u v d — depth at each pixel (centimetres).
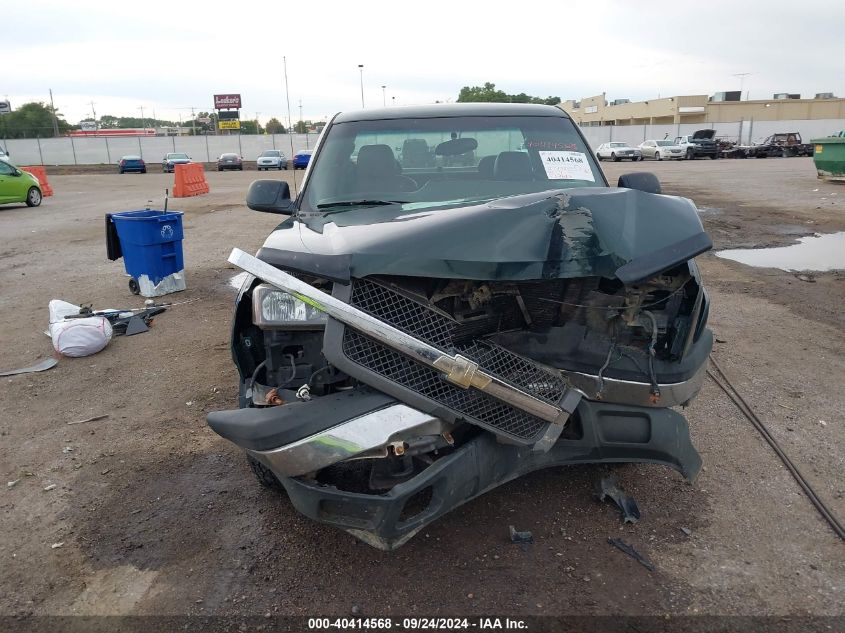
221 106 8625
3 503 356
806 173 2605
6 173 1958
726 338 596
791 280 813
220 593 281
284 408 255
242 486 367
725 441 403
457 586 280
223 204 1959
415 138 416
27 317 725
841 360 535
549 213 258
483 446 262
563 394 275
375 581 285
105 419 460
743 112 6550
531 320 289
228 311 727
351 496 247
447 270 249
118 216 785
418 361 249
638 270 252
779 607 264
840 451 388
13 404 489
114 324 655
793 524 319
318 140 439
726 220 1326
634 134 6012
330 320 250
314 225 336
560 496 344
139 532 326
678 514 328
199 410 470
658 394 288
